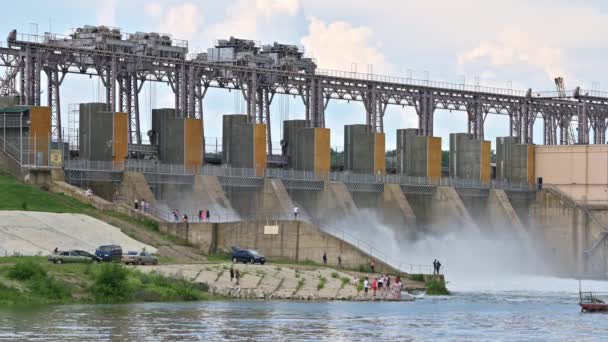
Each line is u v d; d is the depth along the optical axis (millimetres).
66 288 168750
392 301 188375
